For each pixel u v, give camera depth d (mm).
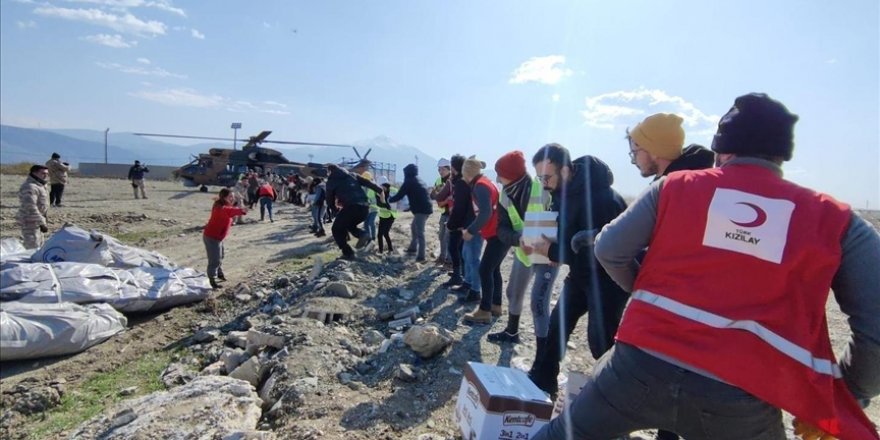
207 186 34531
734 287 1585
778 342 1514
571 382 2709
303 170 32625
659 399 1643
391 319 5922
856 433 1568
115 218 15953
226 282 8305
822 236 1519
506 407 2631
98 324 5805
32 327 5273
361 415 3584
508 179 4539
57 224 14234
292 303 6762
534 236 3684
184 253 11195
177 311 6910
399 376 4238
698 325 1591
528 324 5664
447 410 3732
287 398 3855
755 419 1550
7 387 4711
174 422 3365
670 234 1732
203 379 4121
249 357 5113
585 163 3203
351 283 6984
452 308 6312
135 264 7734
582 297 3355
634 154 2914
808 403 1506
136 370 5246
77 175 44938
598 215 3102
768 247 1557
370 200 10578
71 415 4340
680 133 2705
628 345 1736
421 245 9148
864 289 1504
